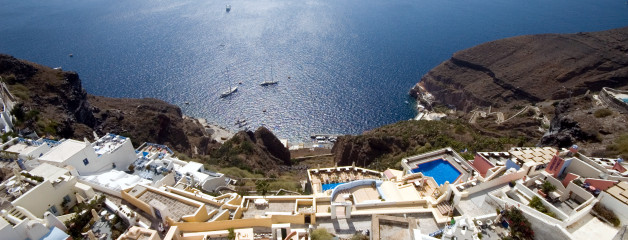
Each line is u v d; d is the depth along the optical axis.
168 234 41.12
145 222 44.59
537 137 131.50
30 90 112.38
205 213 45.41
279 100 192.38
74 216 44.75
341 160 114.12
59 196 47.62
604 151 79.44
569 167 48.59
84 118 121.31
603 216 38.44
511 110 170.50
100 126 117.06
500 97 199.00
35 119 86.88
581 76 194.38
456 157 64.06
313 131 170.12
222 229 44.00
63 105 113.25
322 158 132.25
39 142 60.06
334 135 167.12
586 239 36.50
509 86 199.38
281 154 128.75
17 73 115.50
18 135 67.38
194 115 177.88
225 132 164.12
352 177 66.88
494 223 38.50
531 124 143.88
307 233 41.66
